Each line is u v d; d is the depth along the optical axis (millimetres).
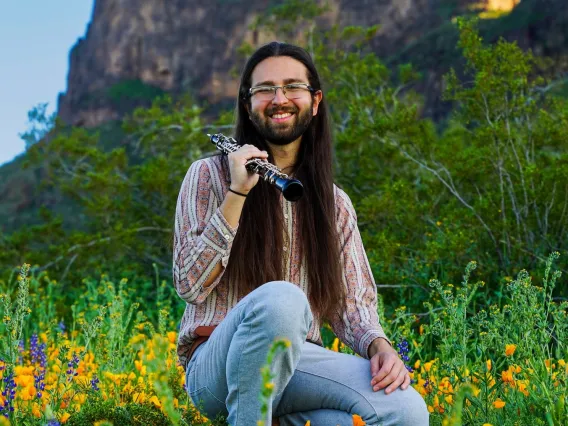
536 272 5234
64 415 2668
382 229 7102
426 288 5656
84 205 11258
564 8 53406
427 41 58625
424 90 55469
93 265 9492
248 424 2377
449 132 8711
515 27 54719
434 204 6949
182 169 10680
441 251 5801
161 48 87438
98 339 3863
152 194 10867
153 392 3078
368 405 2504
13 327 2961
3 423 2541
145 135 12484
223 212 2604
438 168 7551
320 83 2973
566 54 52562
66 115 89250
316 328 2877
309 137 2979
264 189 2814
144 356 1828
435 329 3127
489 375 2787
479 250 6047
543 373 2719
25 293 3004
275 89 2855
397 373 2555
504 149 6465
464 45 6816
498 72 6727
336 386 2562
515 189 6328
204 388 2613
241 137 2992
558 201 6043
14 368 2932
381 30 75875
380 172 9219
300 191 2496
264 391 1599
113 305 4230
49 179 12828
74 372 3254
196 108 12516
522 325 2910
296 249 2850
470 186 7129
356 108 8625
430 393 3012
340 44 13156
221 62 84688
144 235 10734
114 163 11312
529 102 7004
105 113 85250
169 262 9664
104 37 90062
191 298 2631
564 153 6492
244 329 2385
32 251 10812
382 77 11422
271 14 14680
